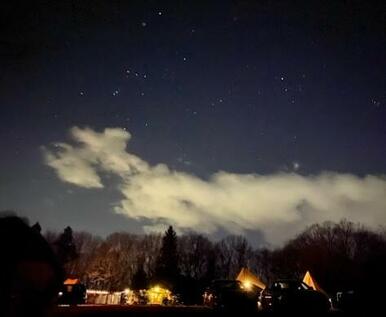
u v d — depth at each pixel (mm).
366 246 66188
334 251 69000
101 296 33938
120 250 79250
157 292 38719
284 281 19297
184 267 79750
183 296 50906
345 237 69375
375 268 29844
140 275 63969
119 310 14484
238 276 44812
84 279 71750
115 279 73188
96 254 79188
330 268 65188
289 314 17484
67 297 23438
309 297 18188
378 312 18453
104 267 73250
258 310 19188
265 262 81375
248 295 18703
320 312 18125
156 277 59844
